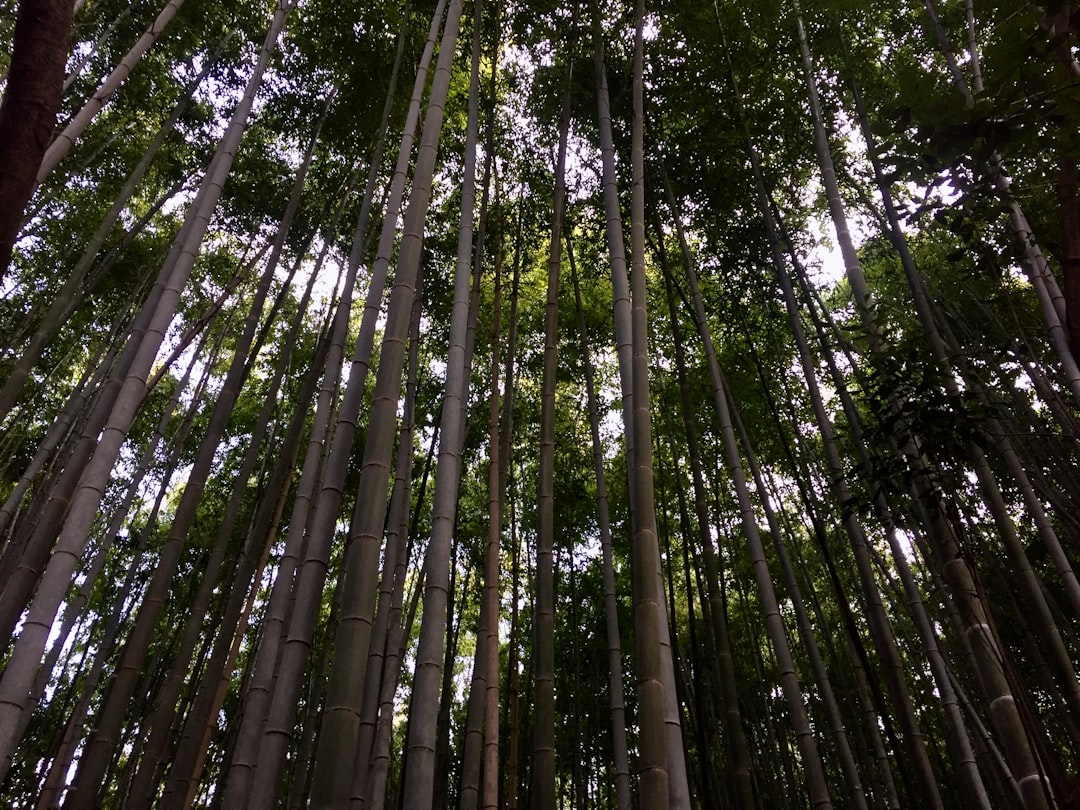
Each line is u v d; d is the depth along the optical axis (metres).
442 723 5.89
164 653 7.17
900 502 4.80
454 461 3.61
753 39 6.68
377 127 7.26
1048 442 4.43
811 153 6.93
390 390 2.90
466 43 7.24
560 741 9.08
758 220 6.95
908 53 6.46
